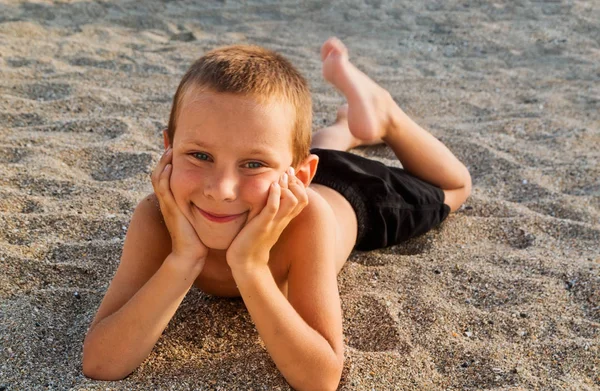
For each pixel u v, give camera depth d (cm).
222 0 674
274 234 178
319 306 186
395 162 352
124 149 329
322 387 180
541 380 194
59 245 247
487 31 597
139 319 180
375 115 287
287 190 176
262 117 170
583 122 408
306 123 188
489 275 248
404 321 220
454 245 275
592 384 195
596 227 285
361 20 636
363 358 198
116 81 439
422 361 200
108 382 181
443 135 382
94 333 182
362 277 246
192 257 180
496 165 347
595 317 228
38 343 196
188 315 215
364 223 259
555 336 216
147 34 563
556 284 244
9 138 330
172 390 179
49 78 433
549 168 345
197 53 518
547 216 295
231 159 170
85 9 606
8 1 604
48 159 310
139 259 193
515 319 223
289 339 177
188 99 173
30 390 177
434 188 287
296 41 571
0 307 210
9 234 249
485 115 420
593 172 339
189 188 173
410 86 471
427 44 577
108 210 273
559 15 634
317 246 192
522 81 486
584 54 543
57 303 216
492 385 192
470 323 221
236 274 177
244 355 197
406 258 261
